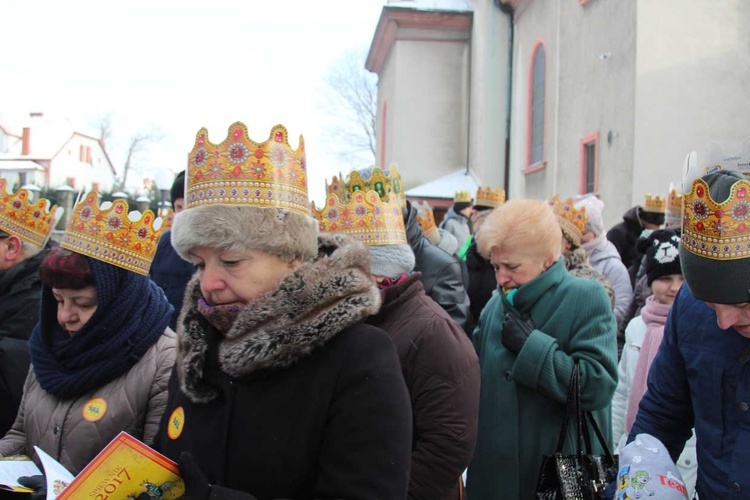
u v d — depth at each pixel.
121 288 2.35
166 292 4.14
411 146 22.52
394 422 1.50
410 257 2.70
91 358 2.31
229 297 1.62
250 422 1.53
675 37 10.34
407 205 4.27
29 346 2.46
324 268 1.57
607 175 11.56
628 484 1.89
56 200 16.22
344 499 1.44
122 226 2.34
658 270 3.11
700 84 10.33
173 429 1.71
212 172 1.63
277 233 1.61
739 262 1.67
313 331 1.50
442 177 22.52
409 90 22.47
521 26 18.44
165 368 2.37
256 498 1.46
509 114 19.48
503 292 2.97
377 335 1.59
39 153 46.62
